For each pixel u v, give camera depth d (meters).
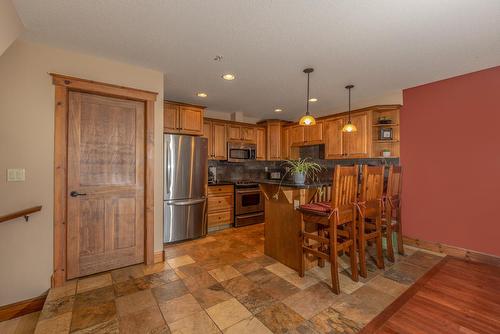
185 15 1.81
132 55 2.45
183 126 3.74
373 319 1.80
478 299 2.06
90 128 2.50
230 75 3.00
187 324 1.73
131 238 2.74
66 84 2.30
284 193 2.71
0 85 2.04
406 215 3.48
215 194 4.27
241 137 5.01
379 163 3.88
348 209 2.31
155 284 2.31
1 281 2.05
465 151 2.95
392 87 3.45
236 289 2.21
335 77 3.06
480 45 2.22
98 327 1.70
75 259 2.43
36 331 1.66
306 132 4.92
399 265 2.74
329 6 1.69
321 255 2.27
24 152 2.13
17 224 2.11
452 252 3.04
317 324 1.74
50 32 2.02
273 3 1.67
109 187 2.61
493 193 2.75
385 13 1.76
